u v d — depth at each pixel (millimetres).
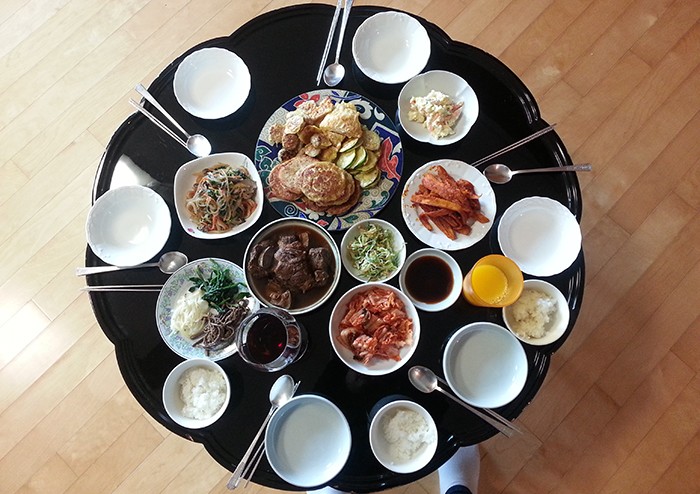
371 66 1004
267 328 837
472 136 975
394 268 906
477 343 872
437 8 1490
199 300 873
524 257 927
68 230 1404
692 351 1305
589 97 1440
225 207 913
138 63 1489
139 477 1253
